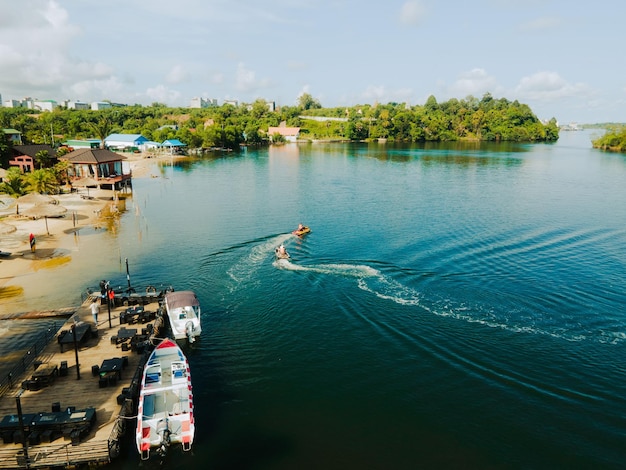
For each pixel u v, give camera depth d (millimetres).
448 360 34938
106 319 39844
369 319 41406
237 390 31891
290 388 32062
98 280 50625
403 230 71312
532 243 63062
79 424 25922
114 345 35406
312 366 34625
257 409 29875
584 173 141250
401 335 38562
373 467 25078
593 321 40531
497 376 32875
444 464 25250
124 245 63406
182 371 31062
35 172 91750
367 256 58219
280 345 37594
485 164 167750
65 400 28672
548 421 28438
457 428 27984
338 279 50656
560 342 37125
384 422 28594
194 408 29969
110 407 28172
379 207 89750
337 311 43125
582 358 34906
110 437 25406
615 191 107375
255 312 43375
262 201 96500
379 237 67188
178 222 77188
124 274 52500
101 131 192125
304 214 83688
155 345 36219
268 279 51000
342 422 28625
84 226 73062
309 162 175000
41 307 43750
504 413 29203
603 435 27188
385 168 155750
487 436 27281
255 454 26031
